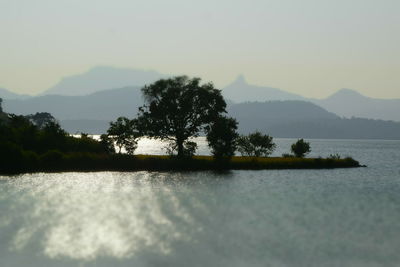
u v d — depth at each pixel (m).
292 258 38.66
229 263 37.38
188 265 37.06
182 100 124.75
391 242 43.62
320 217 55.94
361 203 67.62
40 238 44.94
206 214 57.91
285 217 56.00
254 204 66.25
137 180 96.75
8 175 100.69
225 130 121.88
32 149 122.31
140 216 56.31
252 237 45.56
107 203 66.00
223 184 91.31
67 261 38.03
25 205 63.03
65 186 84.12
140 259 38.59
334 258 38.81
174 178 101.94
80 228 49.31
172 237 45.56
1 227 49.31
